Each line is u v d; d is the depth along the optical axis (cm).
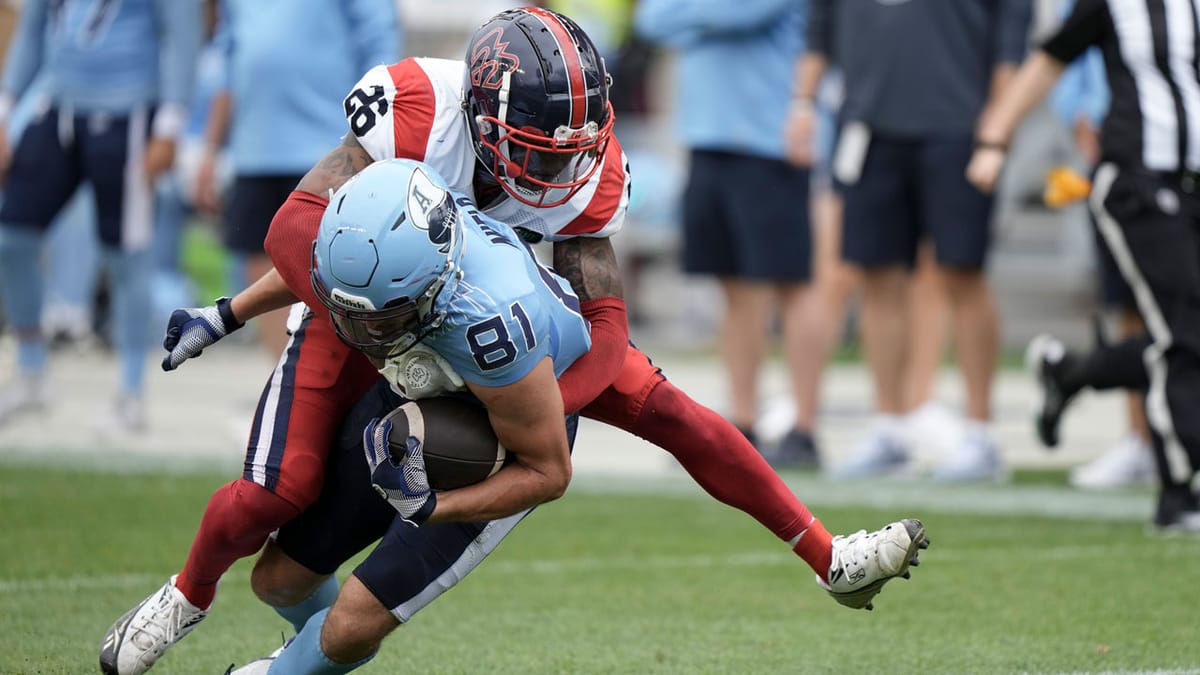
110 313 4550
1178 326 2052
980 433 2700
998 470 2706
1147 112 2050
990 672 1413
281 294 1256
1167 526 2125
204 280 4794
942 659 1464
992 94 2662
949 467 2689
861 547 1279
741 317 2839
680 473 2764
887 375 2772
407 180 1069
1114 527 2178
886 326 2759
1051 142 5125
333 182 1188
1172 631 1563
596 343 1202
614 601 1722
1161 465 2119
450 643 1529
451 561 1159
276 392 1238
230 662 1449
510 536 2117
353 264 1051
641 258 5700
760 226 2755
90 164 2784
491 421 1120
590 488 2556
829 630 1588
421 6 4972
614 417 1278
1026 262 5900
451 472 1109
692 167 2812
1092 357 2252
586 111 1144
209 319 1266
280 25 2531
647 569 1903
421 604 1161
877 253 2738
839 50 2759
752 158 2742
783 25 2731
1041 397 2347
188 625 1245
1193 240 2048
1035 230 5872
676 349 5447
